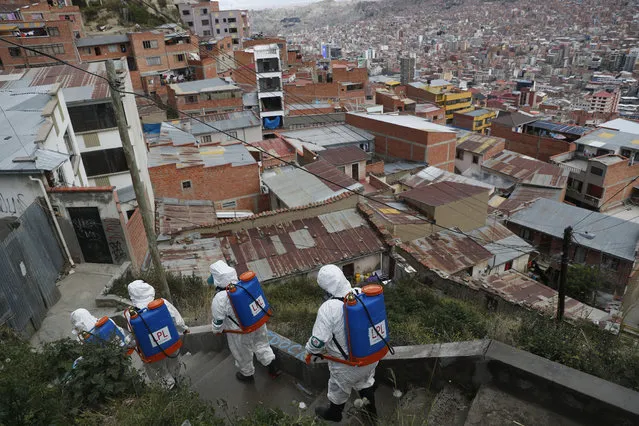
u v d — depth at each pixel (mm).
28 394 4074
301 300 12203
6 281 8969
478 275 19453
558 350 5414
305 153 28781
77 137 19125
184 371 6418
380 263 16109
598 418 3574
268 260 14859
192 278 12625
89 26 63781
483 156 36562
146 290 5082
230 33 82750
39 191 11875
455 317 8133
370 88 63406
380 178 30625
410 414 4285
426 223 20016
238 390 5391
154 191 23062
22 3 55781
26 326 9398
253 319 4883
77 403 4461
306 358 4082
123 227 12508
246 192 25141
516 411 3861
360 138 36594
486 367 4105
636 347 6730
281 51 76938
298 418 3938
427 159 34031
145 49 53250
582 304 17000
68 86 20250
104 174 20016
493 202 30359
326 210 17203
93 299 11086
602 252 23500
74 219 12430
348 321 3719
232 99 42188
